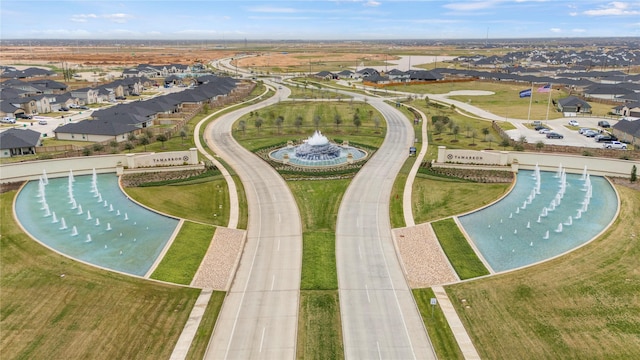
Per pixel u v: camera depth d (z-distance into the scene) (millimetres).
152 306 42438
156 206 65938
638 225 58094
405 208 64625
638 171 74875
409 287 46000
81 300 42906
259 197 68875
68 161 78500
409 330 39438
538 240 55844
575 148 87625
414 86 194125
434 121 117688
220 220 61438
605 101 149000
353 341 38125
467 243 54812
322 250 53312
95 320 40062
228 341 38125
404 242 55250
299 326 40062
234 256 52281
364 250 53344
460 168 79875
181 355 36406
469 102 152625
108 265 50000
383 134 106688
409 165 82750
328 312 41969
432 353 36688
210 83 176750
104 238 56594
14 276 46750
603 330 38312
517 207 65438
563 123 117438
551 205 66188
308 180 75750
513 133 105938
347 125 116188
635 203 65375
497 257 51875
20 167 75500
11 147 87312
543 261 50125
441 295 44469
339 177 76938
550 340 37438
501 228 59031
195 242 55281
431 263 50531
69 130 102500
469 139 100750
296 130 111188
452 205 65625
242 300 43875
